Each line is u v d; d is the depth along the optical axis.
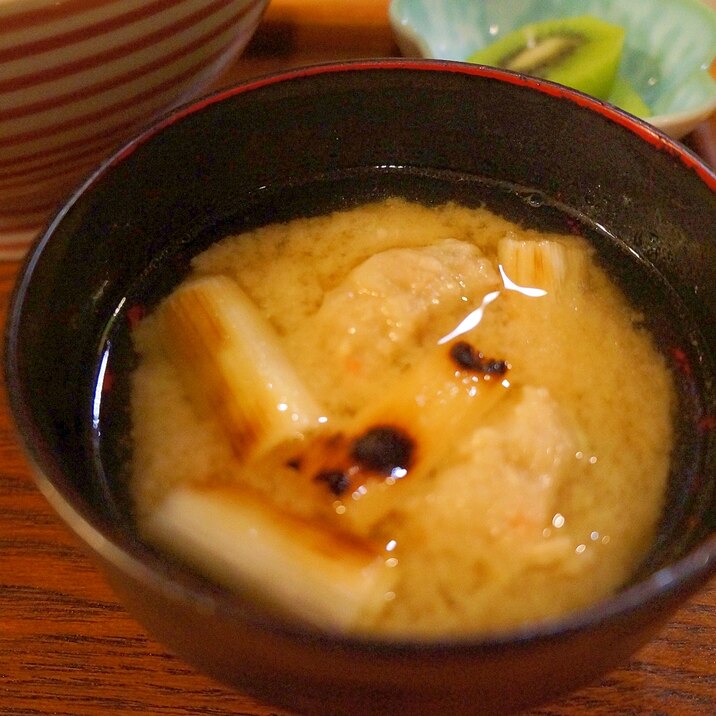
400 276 0.20
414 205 0.22
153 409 0.19
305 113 0.21
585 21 0.29
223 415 0.19
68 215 0.18
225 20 0.22
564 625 0.14
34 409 0.16
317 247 0.22
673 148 0.19
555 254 0.21
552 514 0.18
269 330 0.20
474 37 0.31
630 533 0.18
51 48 0.19
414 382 0.19
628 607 0.14
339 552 0.17
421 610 0.17
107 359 0.20
